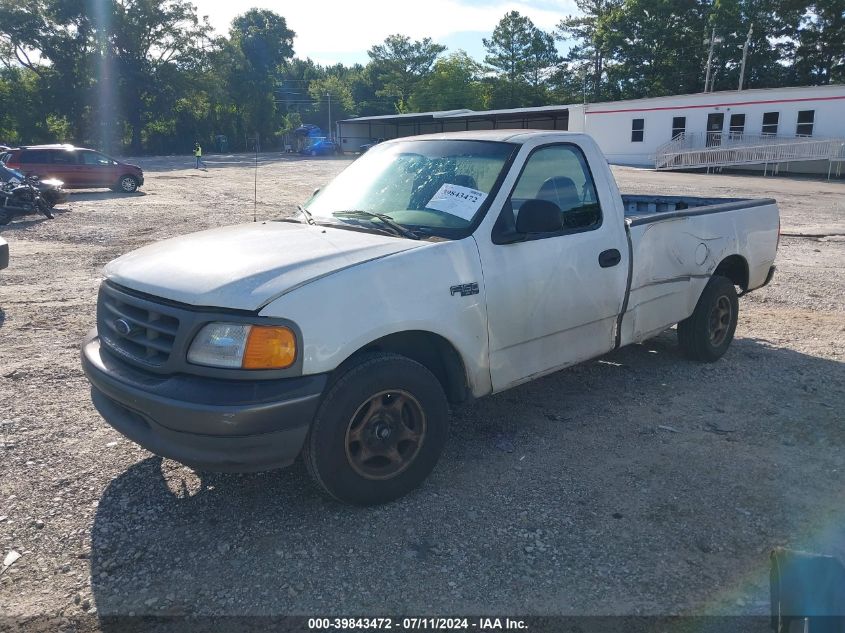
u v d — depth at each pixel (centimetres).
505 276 394
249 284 320
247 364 307
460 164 432
